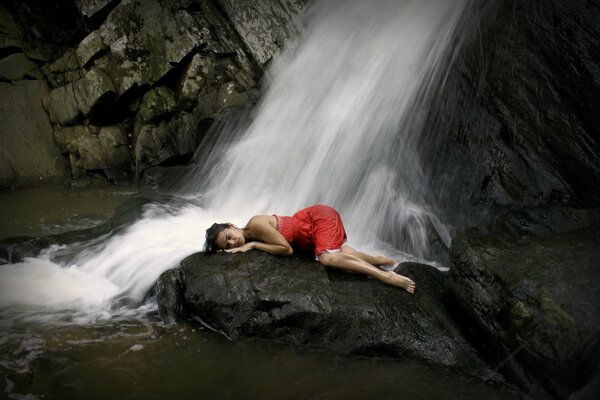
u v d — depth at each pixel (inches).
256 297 171.9
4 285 204.2
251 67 382.3
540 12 237.6
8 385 144.3
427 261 233.9
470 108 257.6
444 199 249.6
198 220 268.8
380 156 275.3
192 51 370.3
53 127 378.0
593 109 222.8
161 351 164.2
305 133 313.9
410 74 288.7
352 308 165.2
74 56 381.1
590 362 135.8
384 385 145.5
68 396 140.7
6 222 286.8
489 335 157.8
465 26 270.4
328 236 190.1
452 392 142.2
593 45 222.2
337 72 331.9
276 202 286.7
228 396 141.3
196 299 179.6
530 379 143.9
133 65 367.2
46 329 176.7
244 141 333.1
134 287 204.2
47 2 405.4
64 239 246.1
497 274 160.9
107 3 367.2
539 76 237.5
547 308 145.0
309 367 155.3
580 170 225.3
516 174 239.6
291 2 378.9
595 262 157.2
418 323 162.9
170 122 363.6
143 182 350.3
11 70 378.6
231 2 386.6
